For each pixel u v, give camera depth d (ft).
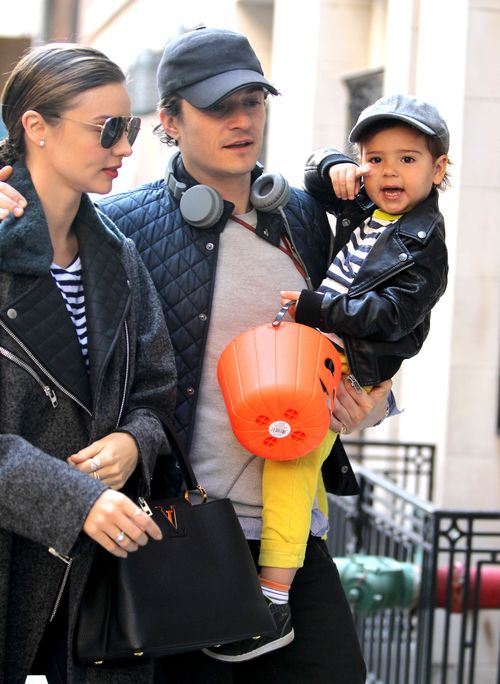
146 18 61.41
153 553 9.08
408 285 10.18
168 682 10.39
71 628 8.87
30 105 8.82
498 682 21.88
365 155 10.75
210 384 10.22
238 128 9.93
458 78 27.71
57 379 8.82
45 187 8.99
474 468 28.14
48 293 8.84
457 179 27.55
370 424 11.13
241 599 9.20
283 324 9.78
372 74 37.50
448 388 27.99
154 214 10.48
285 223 10.62
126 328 9.37
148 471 9.07
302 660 10.45
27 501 8.30
